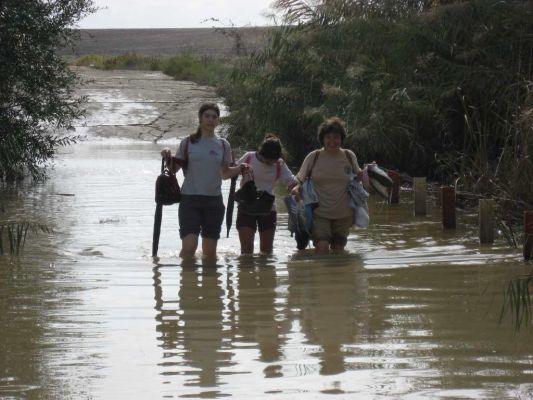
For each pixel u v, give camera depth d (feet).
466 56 125.29
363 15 141.49
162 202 73.72
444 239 83.87
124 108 231.71
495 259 73.00
